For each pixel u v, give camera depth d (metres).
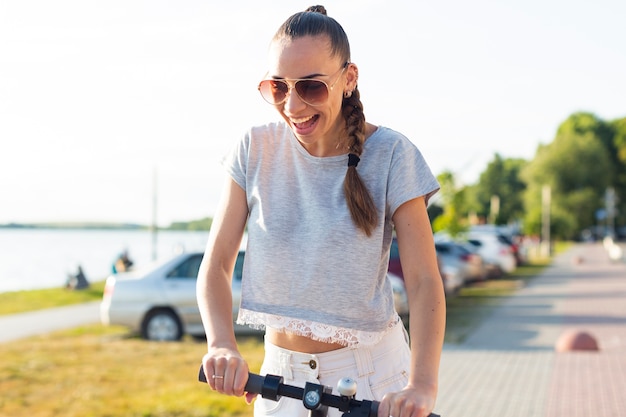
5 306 17.83
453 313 15.22
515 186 95.12
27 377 8.00
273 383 1.90
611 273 28.53
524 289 21.19
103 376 8.02
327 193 2.14
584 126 94.81
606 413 6.83
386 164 2.16
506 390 7.84
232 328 2.13
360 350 2.18
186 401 6.70
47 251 48.56
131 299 11.23
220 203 2.32
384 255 2.22
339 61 2.06
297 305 2.15
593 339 10.50
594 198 80.69
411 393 1.84
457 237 25.31
